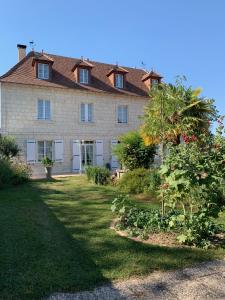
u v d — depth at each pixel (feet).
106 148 75.05
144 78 83.82
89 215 23.66
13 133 65.36
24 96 66.59
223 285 12.49
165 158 19.01
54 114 69.56
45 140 68.59
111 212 24.63
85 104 73.41
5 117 64.80
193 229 17.21
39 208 26.21
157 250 15.97
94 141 73.92
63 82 71.26
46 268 13.56
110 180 43.29
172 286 12.35
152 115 45.39
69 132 71.05
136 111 78.74
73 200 30.42
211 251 16.03
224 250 16.16
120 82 78.69
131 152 43.83
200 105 45.21
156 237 17.87
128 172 37.83
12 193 34.19
